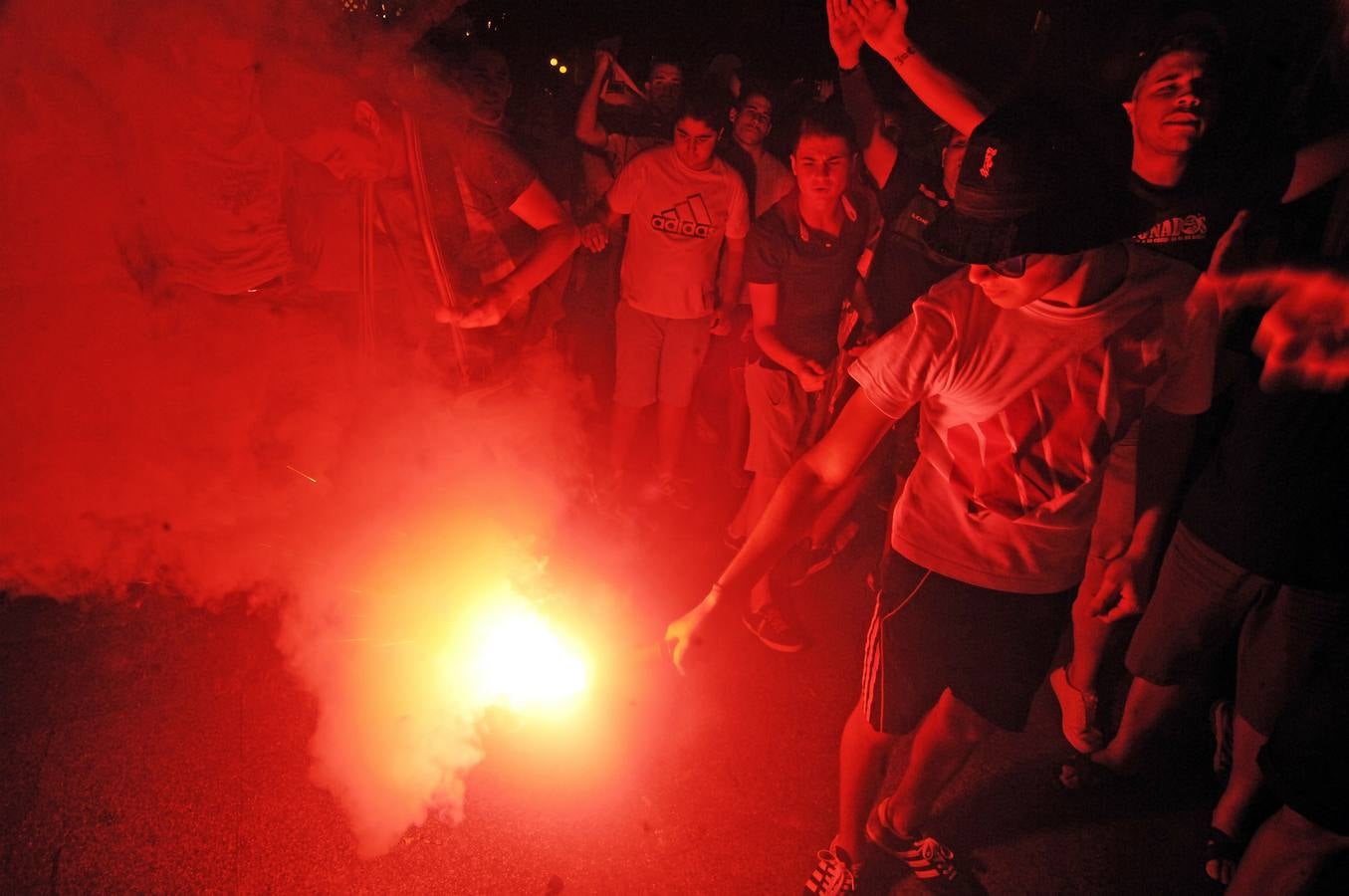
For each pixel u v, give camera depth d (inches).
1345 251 86.8
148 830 105.3
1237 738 104.4
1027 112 67.3
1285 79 120.3
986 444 80.0
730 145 180.4
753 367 141.5
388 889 100.7
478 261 129.3
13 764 112.4
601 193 193.5
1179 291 75.4
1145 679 109.3
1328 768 79.2
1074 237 66.7
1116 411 78.5
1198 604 102.6
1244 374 100.4
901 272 139.6
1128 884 107.6
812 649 141.0
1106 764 119.4
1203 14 102.0
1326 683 80.4
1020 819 114.8
